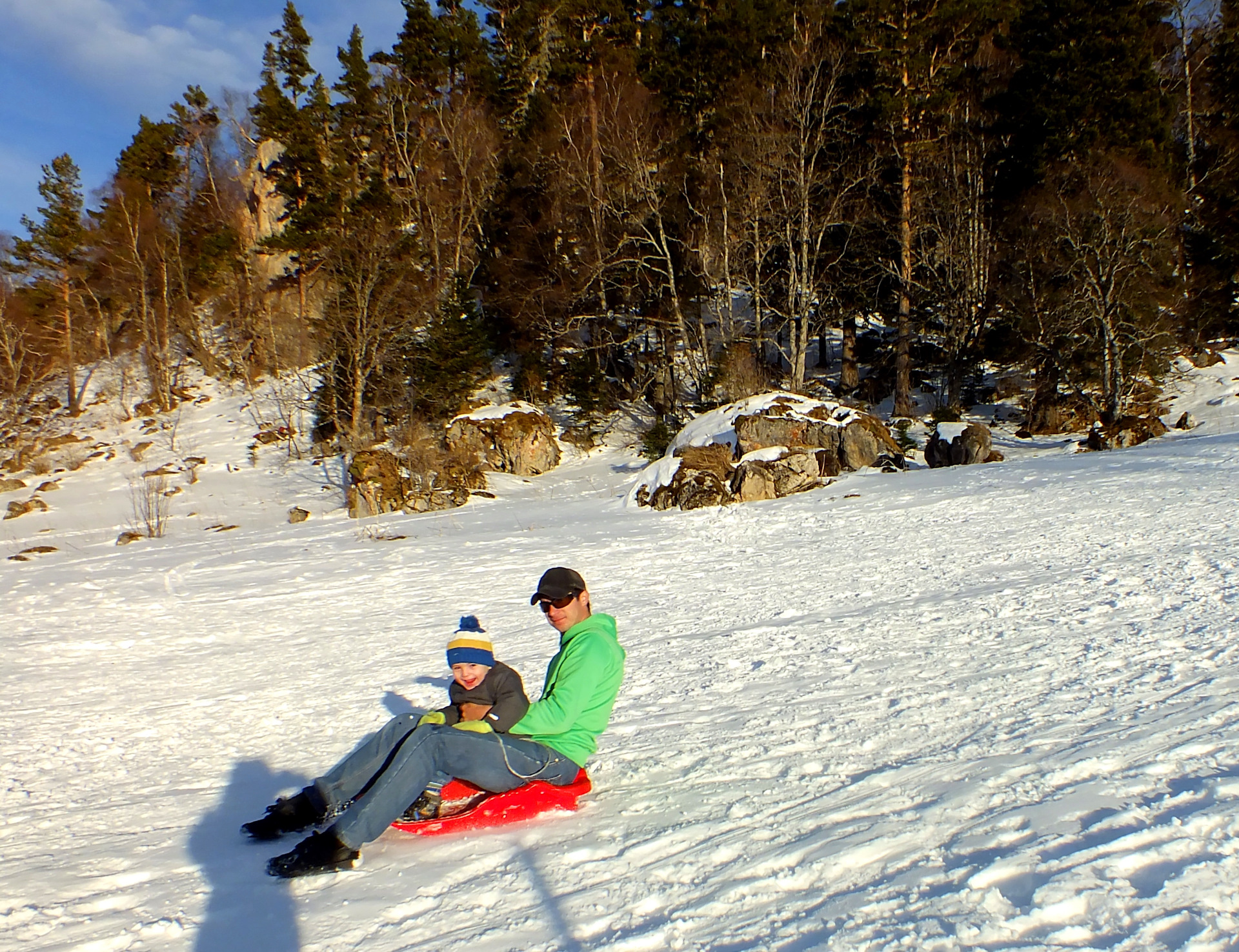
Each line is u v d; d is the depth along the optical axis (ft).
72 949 9.70
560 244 135.33
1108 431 92.17
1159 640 19.65
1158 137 112.88
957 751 13.42
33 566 65.72
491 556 52.85
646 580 40.75
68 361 159.33
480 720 12.97
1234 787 10.31
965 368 120.47
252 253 178.40
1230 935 7.29
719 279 121.80
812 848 10.21
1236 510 40.50
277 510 104.83
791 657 22.36
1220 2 140.77
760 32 128.36
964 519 48.57
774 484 72.69
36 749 20.04
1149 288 108.06
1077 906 7.98
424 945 9.05
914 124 120.88
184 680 27.04
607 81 131.54
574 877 10.34
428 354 124.16
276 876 11.22
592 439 122.83
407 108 161.07
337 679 25.58
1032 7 115.44
